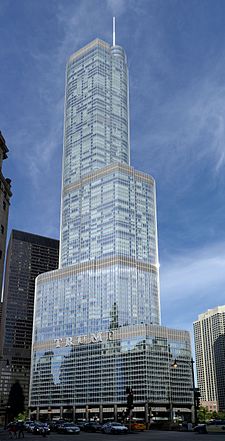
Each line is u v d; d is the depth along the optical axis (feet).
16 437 205.98
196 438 185.78
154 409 645.51
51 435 236.22
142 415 638.94
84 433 270.05
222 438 184.14
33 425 282.56
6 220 206.59
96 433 270.46
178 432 268.41
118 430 255.29
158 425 365.40
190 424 291.99
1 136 204.44
